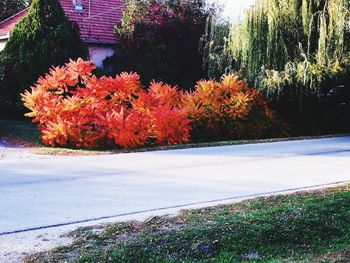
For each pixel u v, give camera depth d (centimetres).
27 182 931
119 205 746
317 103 1867
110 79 1441
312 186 880
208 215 650
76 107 1377
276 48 1711
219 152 1348
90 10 2492
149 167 1097
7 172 1035
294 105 1823
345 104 1945
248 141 1597
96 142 1382
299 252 543
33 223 645
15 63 1808
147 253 520
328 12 1633
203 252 528
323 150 1398
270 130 1770
